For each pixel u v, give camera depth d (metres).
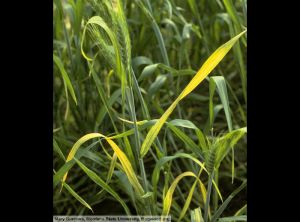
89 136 1.11
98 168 1.67
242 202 1.62
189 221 1.40
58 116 1.79
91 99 1.72
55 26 1.60
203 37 1.71
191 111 2.02
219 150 1.07
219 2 1.66
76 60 1.55
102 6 1.04
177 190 1.62
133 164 1.22
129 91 1.14
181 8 1.88
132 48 1.71
